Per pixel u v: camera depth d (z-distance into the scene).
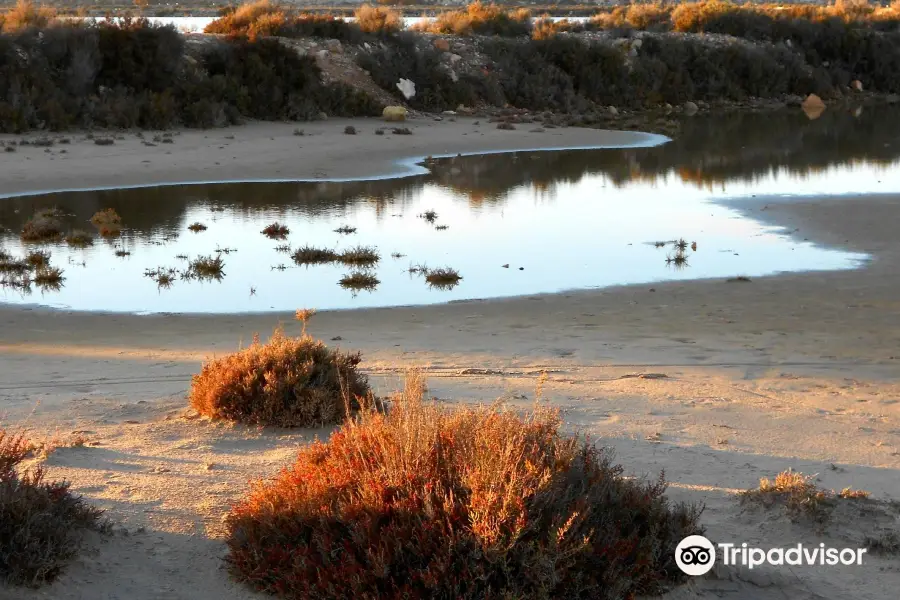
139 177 32.69
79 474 6.47
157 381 10.73
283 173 34.47
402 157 39.34
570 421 8.48
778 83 70.25
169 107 43.91
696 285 17.59
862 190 29.88
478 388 9.98
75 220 25.58
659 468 6.95
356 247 21.88
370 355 12.26
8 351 12.73
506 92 59.31
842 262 19.61
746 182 32.84
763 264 19.58
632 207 28.11
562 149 43.22
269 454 7.32
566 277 18.59
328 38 57.69
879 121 56.88
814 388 10.45
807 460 7.38
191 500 5.91
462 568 4.36
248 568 4.77
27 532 4.61
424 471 4.75
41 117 41.31
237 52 50.38
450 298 16.83
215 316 15.42
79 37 44.97
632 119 57.91
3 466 5.48
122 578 4.75
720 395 9.93
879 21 84.25
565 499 4.70
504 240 23.02
